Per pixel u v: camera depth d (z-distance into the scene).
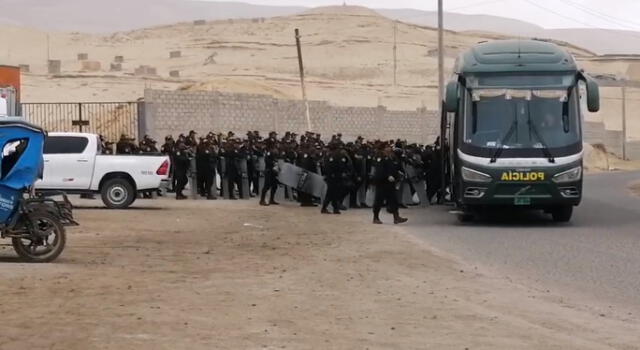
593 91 21.64
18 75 34.41
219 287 12.45
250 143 31.80
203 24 152.75
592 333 9.69
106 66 111.25
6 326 9.52
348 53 127.06
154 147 31.80
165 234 19.50
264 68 113.81
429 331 9.69
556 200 21.84
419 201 29.28
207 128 45.62
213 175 31.05
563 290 12.70
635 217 25.52
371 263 15.20
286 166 28.08
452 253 16.88
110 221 22.30
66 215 15.03
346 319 10.31
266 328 9.70
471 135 22.11
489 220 24.02
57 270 13.78
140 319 10.02
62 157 26.52
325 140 51.25
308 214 25.25
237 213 25.19
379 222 22.83
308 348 8.77
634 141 88.44
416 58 124.81
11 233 14.63
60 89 74.88
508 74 22.25
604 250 17.39
